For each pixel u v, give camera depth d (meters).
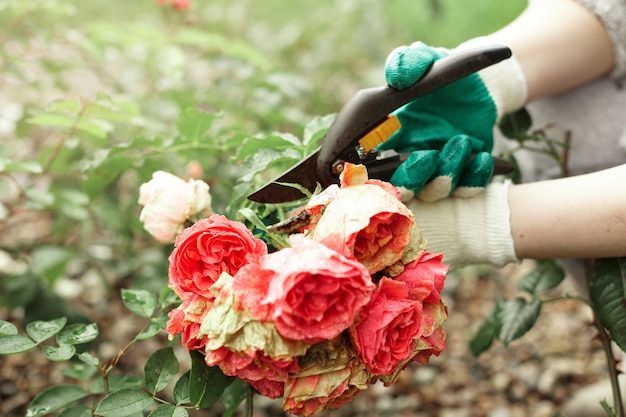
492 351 1.83
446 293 2.05
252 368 0.78
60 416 0.95
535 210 0.92
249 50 1.67
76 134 1.57
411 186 0.88
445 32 3.30
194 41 1.71
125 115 1.31
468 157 0.91
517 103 1.03
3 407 1.55
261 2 3.54
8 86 2.32
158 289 1.53
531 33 1.04
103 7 3.15
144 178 1.30
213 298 0.79
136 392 0.93
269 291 0.72
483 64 0.88
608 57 1.06
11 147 1.66
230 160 1.10
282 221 0.87
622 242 0.89
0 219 1.50
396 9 3.45
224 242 0.80
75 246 1.70
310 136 1.04
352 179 0.80
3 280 1.52
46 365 1.67
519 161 1.29
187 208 0.96
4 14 1.78
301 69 2.81
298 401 0.77
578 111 1.14
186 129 1.17
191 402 0.89
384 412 1.65
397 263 0.80
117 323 1.81
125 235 1.64
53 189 1.56
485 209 0.94
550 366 1.77
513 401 1.68
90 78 2.26
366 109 0.87
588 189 0.90
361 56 3.04
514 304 1.22
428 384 1.73
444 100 0.95
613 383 1.13
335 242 0.74
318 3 3.55
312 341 0.73
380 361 0.77
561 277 1.23
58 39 1.75
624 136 1.09
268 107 1.61
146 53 1.88
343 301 0.72
